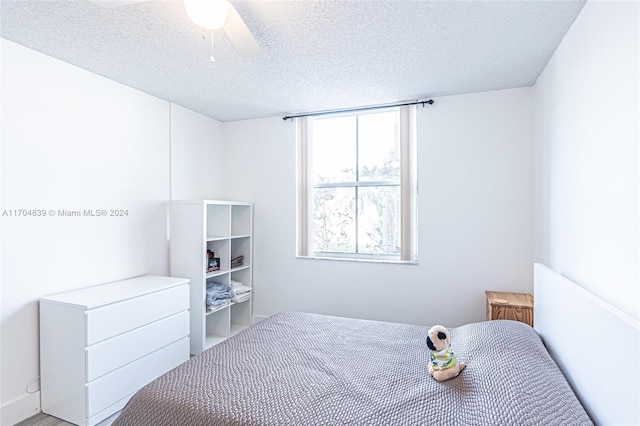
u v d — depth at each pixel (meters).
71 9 1.70
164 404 1.29
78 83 2.41
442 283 3.01
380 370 1.55
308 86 2.79
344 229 3.52
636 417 0.90
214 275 3.17
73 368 2.02
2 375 1.99
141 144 2.91
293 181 3.61
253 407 1.24
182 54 2.22
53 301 2.09
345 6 1.67
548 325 1.75
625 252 1.21
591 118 1.53
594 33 1.51
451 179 2.98
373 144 3.42
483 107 2.88
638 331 0.89
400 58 2.26
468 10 1.71
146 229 2.96
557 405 1.11
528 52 2.16
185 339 2.74
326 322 2.23
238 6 1.67
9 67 2.02
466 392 1.29
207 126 3.69
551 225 2.21
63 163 2.32
